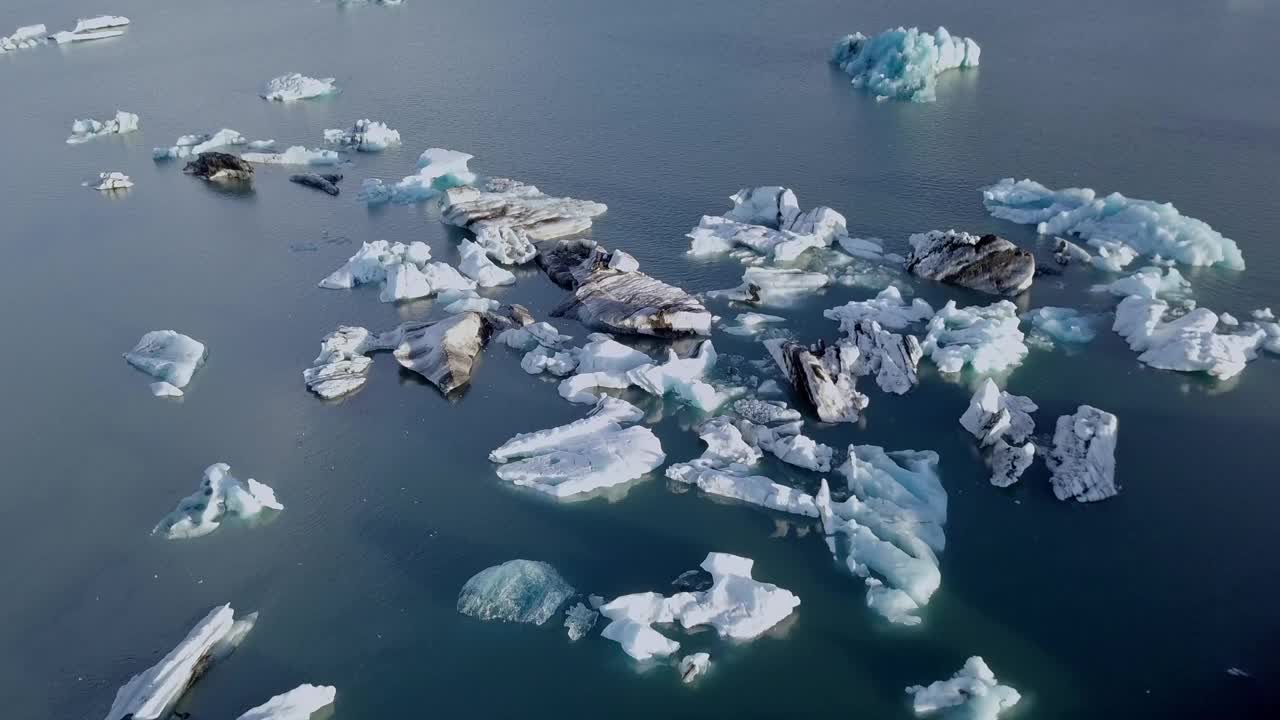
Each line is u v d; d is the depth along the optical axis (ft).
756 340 199.52
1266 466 163.73
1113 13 396.78
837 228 234.38
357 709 129.59
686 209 252.21
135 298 224.74
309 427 181.98
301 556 153.69
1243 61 337.11
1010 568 147.33
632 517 159.02
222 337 209.46
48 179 287.28
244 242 248.32
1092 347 193.88
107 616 144.97
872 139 287.89
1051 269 218.79
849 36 354.54
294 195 271.90
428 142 298.15
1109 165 264.31
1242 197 245.24
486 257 229.66
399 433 179.63
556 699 130.72
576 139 295.48
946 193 254.47
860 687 130.82
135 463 174.91
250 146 300.61
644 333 202.08
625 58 367.04
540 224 242.58
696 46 378.94
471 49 384.47
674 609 140.36
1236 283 210.38
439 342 196.75
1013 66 341.82
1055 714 125.70
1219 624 137.28
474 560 152.05
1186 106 301.02
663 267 226.79
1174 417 175.22
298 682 133.59
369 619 142.51
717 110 314.76
